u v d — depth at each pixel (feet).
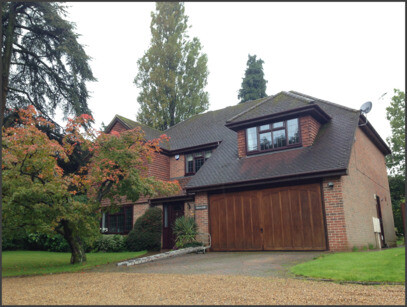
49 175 33.53
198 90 106.73
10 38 62.59
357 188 45.01
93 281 24.77
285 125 48.52
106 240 55.31
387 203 63.72
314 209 40.22
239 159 51.52
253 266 28.89
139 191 38.96
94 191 41.22
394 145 94.99
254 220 44.65
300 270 25.20
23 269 34.30
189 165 63.87
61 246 57.88
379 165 62.49
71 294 20.22
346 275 22.20
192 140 66.23
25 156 31.81
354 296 17.48
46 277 28.25
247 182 44.52
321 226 39.40
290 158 45.11
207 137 64.80
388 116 96.53
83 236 38.42
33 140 32.58
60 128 68.59
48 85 69.62
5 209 30.30
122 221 61.57
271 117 48.57
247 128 52.03
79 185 38.63
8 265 38.22
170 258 39.27
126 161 38.75
